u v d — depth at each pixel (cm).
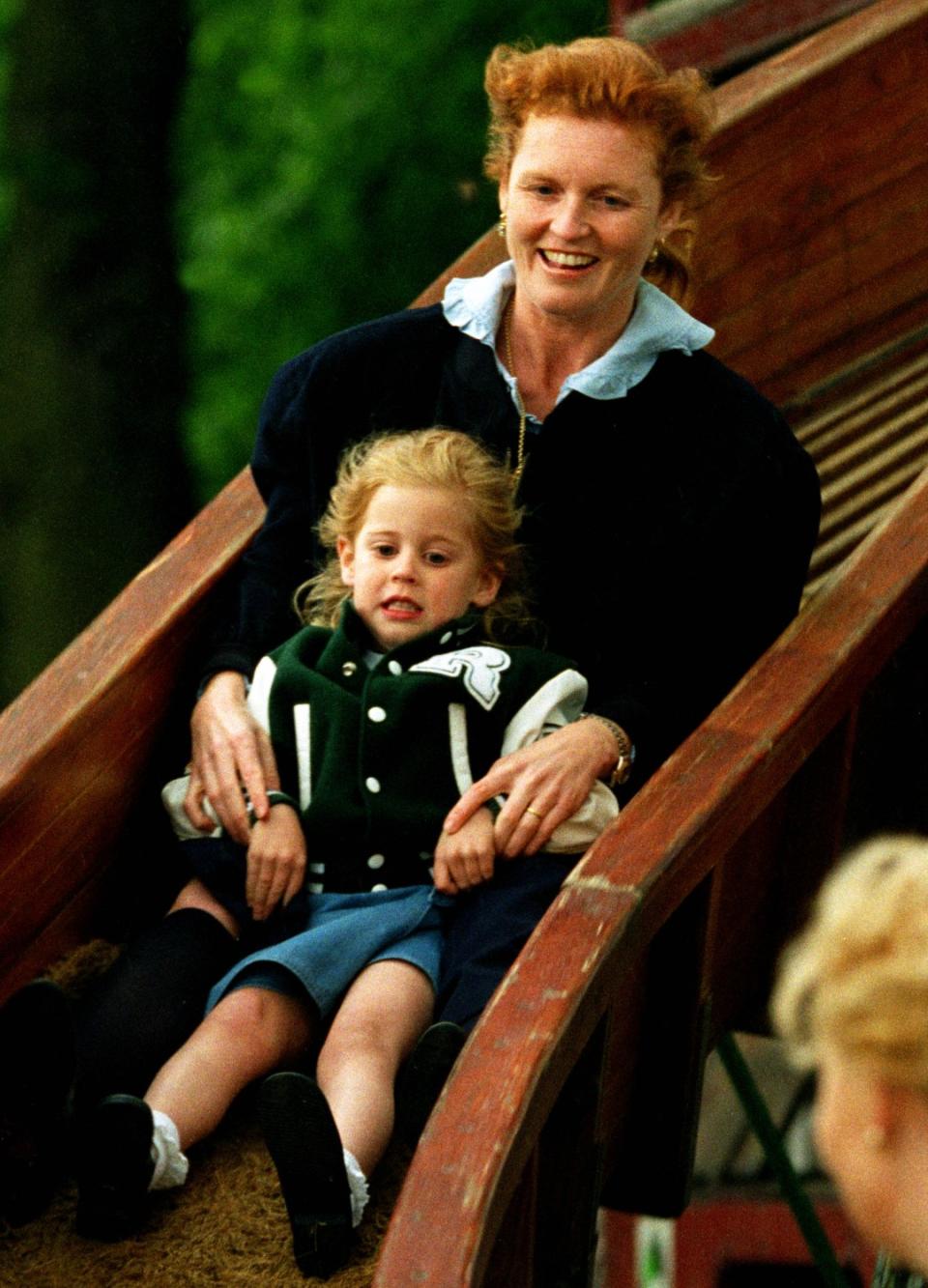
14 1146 992
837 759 1212
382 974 1065
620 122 1162
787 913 1253
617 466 1200
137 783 1241
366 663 1152
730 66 2152
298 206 4194
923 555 1220
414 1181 851
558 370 1217
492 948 1049
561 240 1166
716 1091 3222
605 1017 1005
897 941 544
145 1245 991
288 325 4197
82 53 3928
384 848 1106
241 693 1182
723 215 1648
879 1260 1153
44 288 3938
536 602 1195
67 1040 992
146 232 4000
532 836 1086
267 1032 1049
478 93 4194
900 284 1795
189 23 4253
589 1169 1023
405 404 1241
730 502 1197
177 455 4084
